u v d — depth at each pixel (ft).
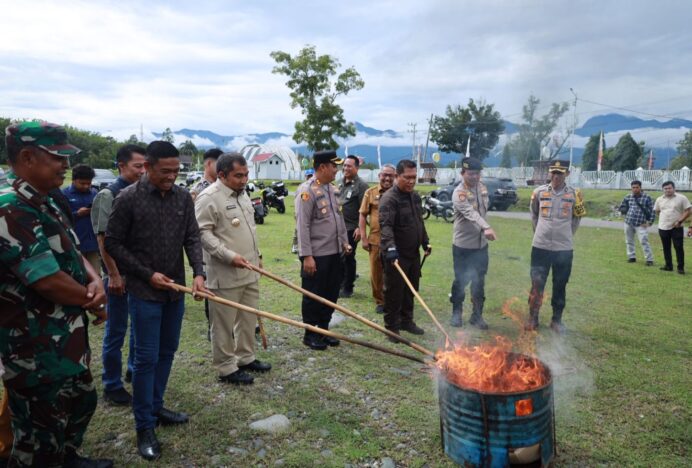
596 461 8.92
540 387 7.97
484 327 16.88
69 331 7.23
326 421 10.28
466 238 16.76
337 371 12.99
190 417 10.40
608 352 14.49
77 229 16.88
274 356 14.06
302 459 8.88
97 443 9.41
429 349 14.74
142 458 8.90
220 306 11.77
